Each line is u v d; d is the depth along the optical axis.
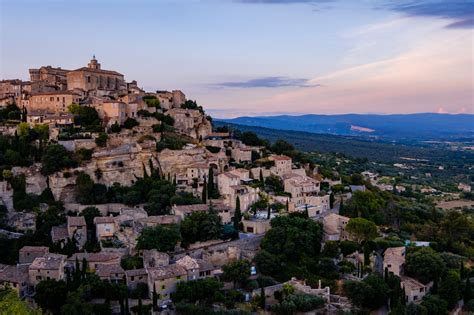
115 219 197.00
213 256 183.38
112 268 167.88
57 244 183.25
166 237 182.50
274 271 178.25
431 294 170.75
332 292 170.38
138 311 152.25
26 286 158.88
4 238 189.88
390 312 154.38
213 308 155.50
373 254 189.50
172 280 160.12
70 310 142.50
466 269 184.62
